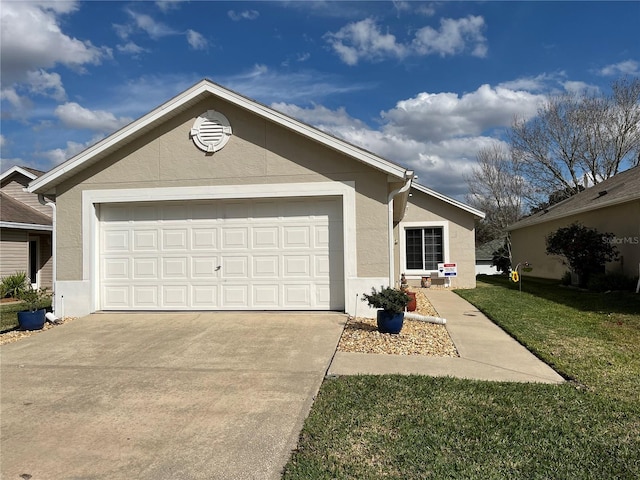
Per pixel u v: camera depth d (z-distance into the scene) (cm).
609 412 430
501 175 3400
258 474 330
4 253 1581
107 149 930
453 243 1748
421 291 1579
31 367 608
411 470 329
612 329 812
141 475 332
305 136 892
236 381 536
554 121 2986
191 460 352
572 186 3019
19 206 1844
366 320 861
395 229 1786
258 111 894
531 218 2270
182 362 615
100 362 625
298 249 930
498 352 664
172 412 448
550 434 385
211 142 928
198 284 951
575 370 562
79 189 959
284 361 611
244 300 940
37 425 422
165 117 927
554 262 1998
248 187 918
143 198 941
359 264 888
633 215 1356
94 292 955
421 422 410
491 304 1147
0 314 1117
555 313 991
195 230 955
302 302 927
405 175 855
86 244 952
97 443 384
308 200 926
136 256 968
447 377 539
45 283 1856
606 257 1477
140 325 835
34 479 328
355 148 865
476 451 356
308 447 365
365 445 367
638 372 555
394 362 608
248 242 941
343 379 532
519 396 473
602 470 328
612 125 2841
